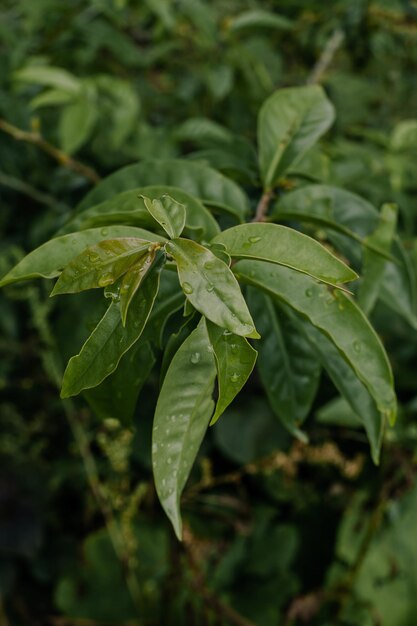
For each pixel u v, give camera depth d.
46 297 1.36
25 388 1.65
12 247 1.41
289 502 1.75
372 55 1.45
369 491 1.51
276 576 1.65
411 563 1.49
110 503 1.56
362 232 0.75
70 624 1.67
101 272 0.55
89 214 0.68
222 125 1.52
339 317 0.63
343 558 1.53
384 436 1.32
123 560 1.60
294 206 0.74
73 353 0.86
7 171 1.44
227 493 1.66
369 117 1.57
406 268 0.79
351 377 0.70
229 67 1.38
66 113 1.16
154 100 1.55
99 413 0.67
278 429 1.59
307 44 1.53
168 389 0.57
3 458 1.73
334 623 1.53
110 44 1.44
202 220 0.65
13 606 1.77
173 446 0.58
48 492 1.77
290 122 0.78
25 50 1.45
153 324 0.63
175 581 1.43
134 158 1.39
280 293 0.63
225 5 1.56
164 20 1.30
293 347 0.74
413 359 1.47
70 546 1.79
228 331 0.55
